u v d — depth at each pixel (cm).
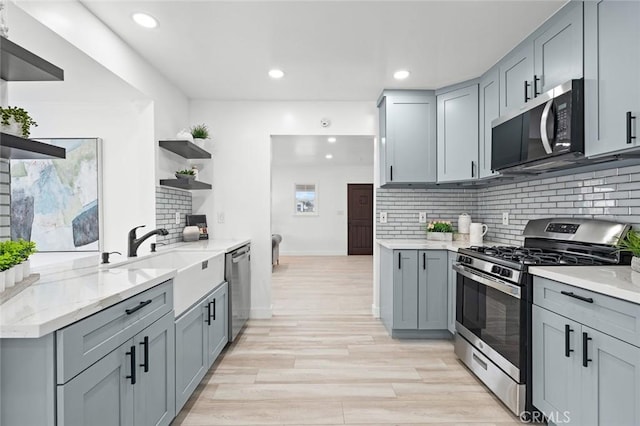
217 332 254
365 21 216
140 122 284
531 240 259
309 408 206
